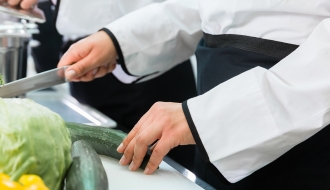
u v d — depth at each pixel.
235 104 0.70
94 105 1.32
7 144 0.53
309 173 0.78
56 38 1.55
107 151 0.75
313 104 0.67
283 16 0.77
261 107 0.69
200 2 0.88
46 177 0.55
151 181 0.71
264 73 0.71
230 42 0.84
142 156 0.71
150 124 0.71
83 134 0.74
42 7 1.48
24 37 0.98
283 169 0.80
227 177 0.74
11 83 0.85
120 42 0.98
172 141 0.70
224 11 0.82
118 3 1.13
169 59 1.08
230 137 0.70
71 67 0.93
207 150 0.71
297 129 0.68
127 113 1.29
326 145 0.76
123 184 0.69
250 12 0.79
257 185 0.83
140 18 1.01
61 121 0.60
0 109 0.56
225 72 0.85
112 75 1.16
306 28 0.75
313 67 0.69
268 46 0.79
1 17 1.22
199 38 1.07
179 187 0.70
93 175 0.56
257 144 0.69
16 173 0.52
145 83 1.25
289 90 0.68
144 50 1.01
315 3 0.73
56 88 1.36
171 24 1.02
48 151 0.55
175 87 1.29
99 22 1.15
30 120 0.55
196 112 0.71
